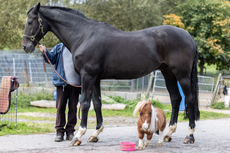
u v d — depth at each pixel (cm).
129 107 1067
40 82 1362
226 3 1892
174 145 463
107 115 941
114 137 546
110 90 1305
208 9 1836
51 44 1755
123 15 1723
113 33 470
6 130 583
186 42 471
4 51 1457
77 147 444
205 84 1312
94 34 468
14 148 429
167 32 468
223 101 1455
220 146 453
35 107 1102
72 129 513
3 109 592
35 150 417
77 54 466
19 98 1141
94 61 459
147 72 473
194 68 486
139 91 1345
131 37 465
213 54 1836
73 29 488
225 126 698
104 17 1720
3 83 595
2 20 1883
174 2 2000
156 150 424
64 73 507
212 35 1867
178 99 519
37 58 1368
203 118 897
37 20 496
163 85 1230
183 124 751
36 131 599
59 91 506
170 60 470
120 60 460
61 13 495
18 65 1427
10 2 1855
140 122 404
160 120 430
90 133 599
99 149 429
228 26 1827
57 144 467
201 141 498
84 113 466
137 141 506
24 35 498
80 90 525
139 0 1709
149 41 463
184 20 1870
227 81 1714
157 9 1761
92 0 1689
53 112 989
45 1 1625
